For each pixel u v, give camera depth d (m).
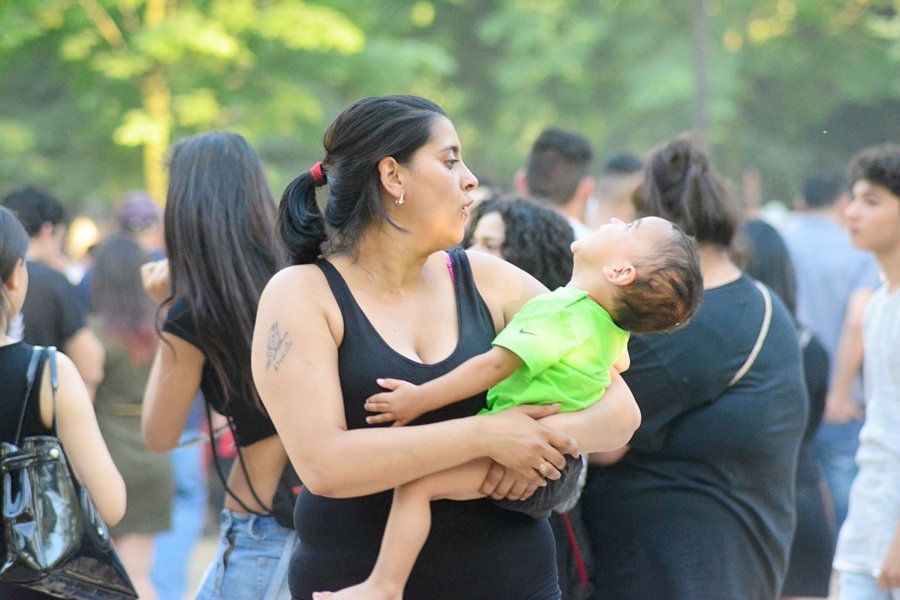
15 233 9.02
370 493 7.00
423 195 7.20
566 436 7.09
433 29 65.06
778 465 10.06
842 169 66.56
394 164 7.20
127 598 9.02
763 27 63.94
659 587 9.91
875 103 67.25
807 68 64.62
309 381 7.04
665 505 9.95
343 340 7.23
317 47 38.94
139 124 35.69
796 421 10.17
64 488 8.80
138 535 16.61
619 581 10.13
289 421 7.02
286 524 9.56
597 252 7.55
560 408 7.28
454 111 63.97
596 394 7.40
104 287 16.42
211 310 9.34
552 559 7.65
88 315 18.14
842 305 20.45
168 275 10.21
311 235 7.49
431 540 7.24
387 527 7.11
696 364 9.81
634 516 10.05
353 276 7.38
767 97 66.75
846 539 11.64
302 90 39.62
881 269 11.98
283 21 37.03
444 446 6.89
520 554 7.41
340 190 7.32
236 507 9.76
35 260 16.55
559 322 7.30
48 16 35.88
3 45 35.12
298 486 9.58
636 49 60.53
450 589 7.27
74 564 8.74
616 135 62.06
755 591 9.95
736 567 9.84
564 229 10.76
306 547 7.52
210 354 9.41
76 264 27.23
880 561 11.28
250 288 9.37
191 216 9.43
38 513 8.67
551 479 7.12
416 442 6.88
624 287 7.43
